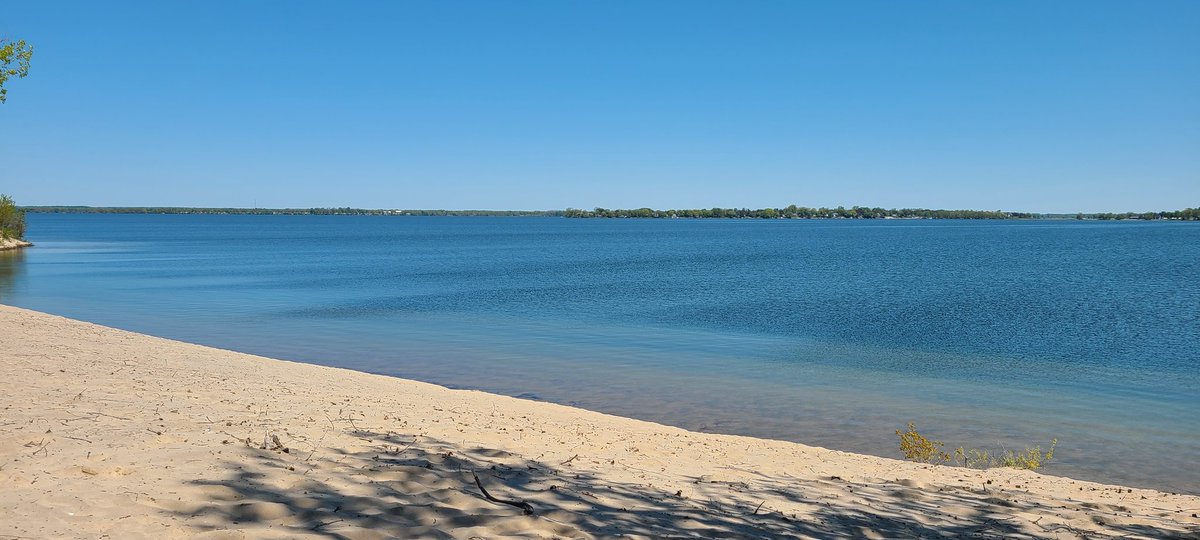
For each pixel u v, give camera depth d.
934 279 48.22
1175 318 29.80
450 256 78.06
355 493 5.68
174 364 13.73
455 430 9.15
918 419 14.16
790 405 15.12
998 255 78.12
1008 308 32.94
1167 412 14.84
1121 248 94.38
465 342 22.98
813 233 176.50
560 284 44.66
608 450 9.09
